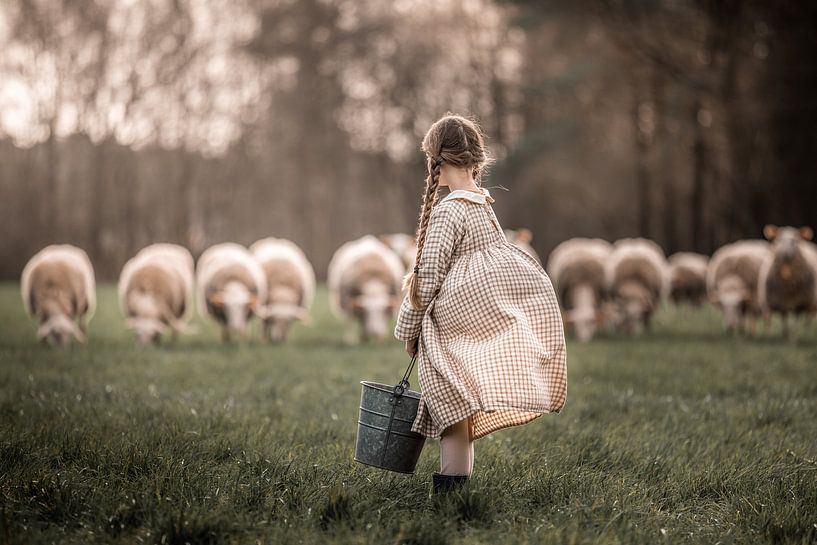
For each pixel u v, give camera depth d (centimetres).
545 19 8344
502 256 962
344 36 11369
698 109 8831
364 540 816
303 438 1317
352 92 11925
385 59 11506
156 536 830
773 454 1230
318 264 13238
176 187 11512
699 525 929
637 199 11319
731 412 1630
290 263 4081
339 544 812
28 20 9838
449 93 11606
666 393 1962
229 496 955
